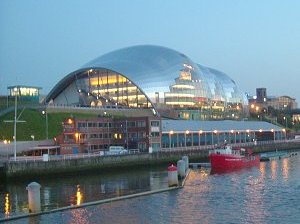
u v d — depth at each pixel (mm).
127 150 111938
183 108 185125
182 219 46438
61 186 73375
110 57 188875
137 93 176750
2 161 81438
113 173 94188
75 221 46000
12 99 160000
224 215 48094
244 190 64188
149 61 184875
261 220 45844
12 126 116812
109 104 179125
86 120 115438
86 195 63125
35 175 82500
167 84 181250
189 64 194625
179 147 132250
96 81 184125
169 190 64062
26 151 102938
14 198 62031
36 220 46469
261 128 187125
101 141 120062
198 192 62250
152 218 46969
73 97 190000
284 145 180625
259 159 109812
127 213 49156
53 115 130250
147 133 122188
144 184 73875
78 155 94875
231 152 102062
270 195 59750
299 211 49688
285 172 88312
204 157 126062
